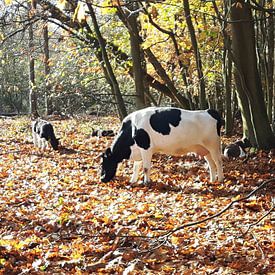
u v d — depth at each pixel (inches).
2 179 499.2
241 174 458.3
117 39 730.8
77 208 356.5
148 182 438.3
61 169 542.6
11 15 612.4
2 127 1070.4
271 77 671.1
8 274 236.7
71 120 1130.7
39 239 288.2
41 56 807.7
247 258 239.0
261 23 679.7
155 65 697.6
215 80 816.9
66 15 669.3
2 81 1535.4
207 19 701.9
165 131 428.8
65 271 238.2
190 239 273.9
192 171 481.7
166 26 650.8
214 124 426.3
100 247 269.3
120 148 446.3
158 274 226.2
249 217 312.5
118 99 669.9
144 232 290.7
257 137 556.4
